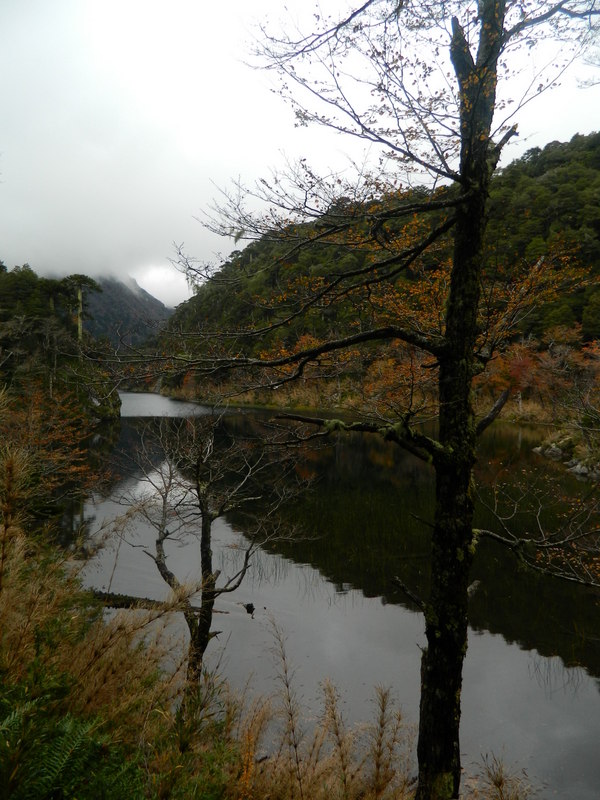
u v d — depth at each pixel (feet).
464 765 24.77
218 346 15.43
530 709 29.71
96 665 6.72
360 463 109.70
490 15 11.80
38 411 53.93
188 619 22.50
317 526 64.44
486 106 12.59
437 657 12.84
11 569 6.27
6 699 5.26
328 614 41.39
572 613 42.11
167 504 29.73
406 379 16.96
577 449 90.63
